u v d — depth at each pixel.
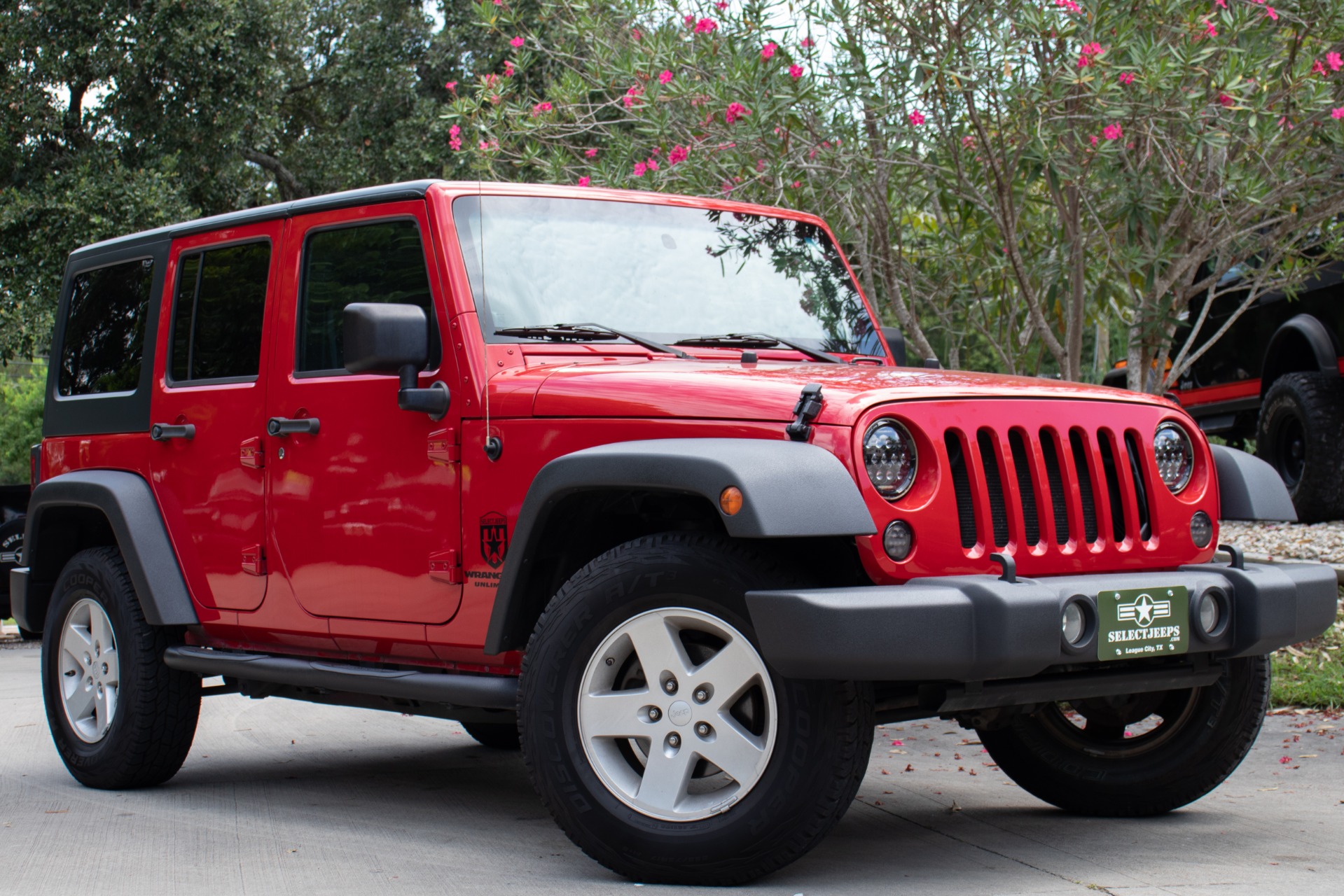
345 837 3.99
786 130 6.98
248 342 4.40
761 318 4.26
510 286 3.82
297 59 20.19
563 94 7.77
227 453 4.38
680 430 3.25
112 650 4.87
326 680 4.00
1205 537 3.71
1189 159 6.86
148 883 3.46
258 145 18.52
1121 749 4.15
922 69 6.81
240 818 4.31
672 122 7.43
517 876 3.44
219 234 4.61
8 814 4.43
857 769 3.06
